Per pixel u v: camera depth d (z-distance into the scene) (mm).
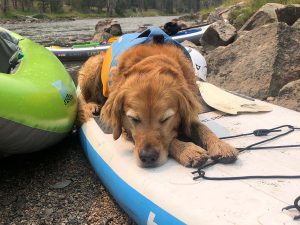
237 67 1298
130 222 665
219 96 951
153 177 585
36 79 842
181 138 709
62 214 698
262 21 1905
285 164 613
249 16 2336
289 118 820
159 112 617
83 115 923
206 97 933
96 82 966
